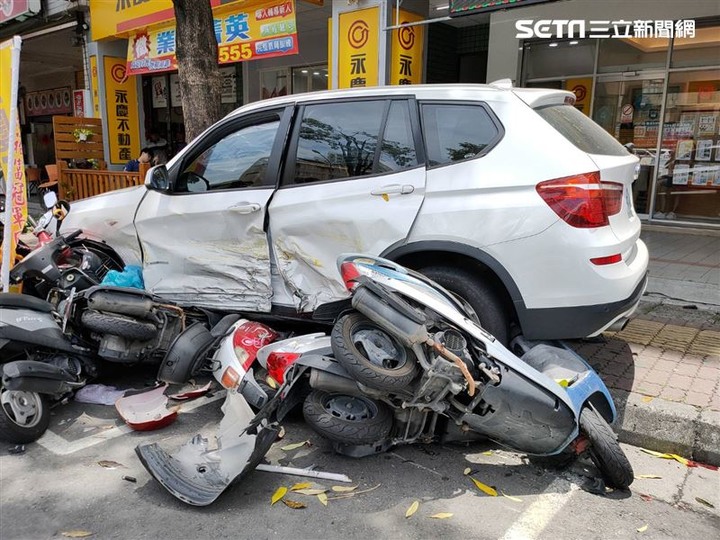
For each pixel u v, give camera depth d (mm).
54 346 3971
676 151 9734
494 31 10109
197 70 6449
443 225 3811
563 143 3652
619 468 3143
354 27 8305
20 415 3623
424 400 3213
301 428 3900
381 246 3994
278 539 2775
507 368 3232
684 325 5348
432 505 3068
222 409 3543
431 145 3986
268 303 4469
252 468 3152
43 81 19484
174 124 14664
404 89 4168
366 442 3346
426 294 3354
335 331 3225
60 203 5512
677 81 9430
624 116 10008
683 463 3582
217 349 4168
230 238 4520
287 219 4297
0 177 5504
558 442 3234
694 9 8453
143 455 3184
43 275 4652
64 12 12352
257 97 13641
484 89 3969
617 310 3639
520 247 3627
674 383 4156
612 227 3645
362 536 2809
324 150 4309
